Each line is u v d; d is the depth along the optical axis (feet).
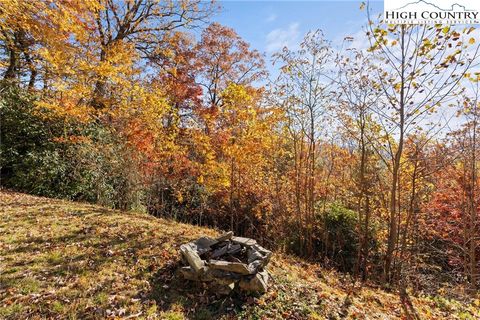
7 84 36.96
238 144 37.60
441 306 19.47
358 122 31.48
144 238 21.22
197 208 46.85
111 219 25.48
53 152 35.06
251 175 44.45
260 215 43.11
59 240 19.69
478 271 33.55
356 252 34.53
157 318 12.86
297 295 15.78
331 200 43.24
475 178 34.76
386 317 16.01
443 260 37.81
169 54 59.00
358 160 39.50
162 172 41.39
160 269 16.90
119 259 17.76
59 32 30.58
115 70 36.27
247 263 16.60
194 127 44.60
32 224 22.02
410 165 32.89
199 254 16.85
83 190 36.29
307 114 37.96
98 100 37.83
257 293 14.98
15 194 30.68
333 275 25.39
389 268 28.14
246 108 37.35
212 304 14.28
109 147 36.83
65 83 34.22
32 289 14.01
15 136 34.71
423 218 36.65
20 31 34.65
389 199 35.50
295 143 39.88
